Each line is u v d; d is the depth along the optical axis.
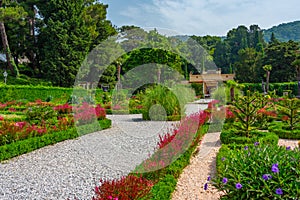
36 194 4.15
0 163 5.87
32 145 7.00
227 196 3.03
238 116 7.42
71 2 27.62
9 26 27.22
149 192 3.33
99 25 29.02
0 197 4.04
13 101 17.91
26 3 28.81
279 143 7.70
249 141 6.83
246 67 38.31
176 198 3.85
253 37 60.25
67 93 21.73
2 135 6.73
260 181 2.81
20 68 30.77
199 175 4.86
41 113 9.38
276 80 35.69
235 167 3.10
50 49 26.72
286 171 2.86
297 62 32.34
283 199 2.63
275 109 12.31
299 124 9.17
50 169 5.43
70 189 4.36
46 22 28.30
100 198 2.93
